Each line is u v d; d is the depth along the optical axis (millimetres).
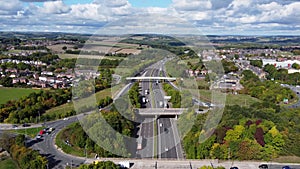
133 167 64375
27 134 99438
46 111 120438
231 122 82500
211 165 69125
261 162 75750
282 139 79188
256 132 79562
